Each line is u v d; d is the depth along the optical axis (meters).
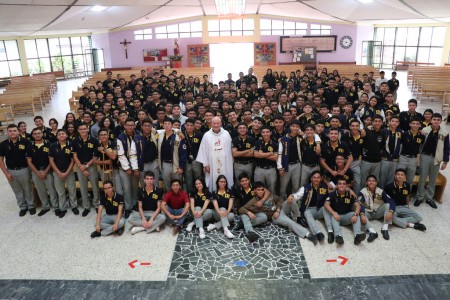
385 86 8.03
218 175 5.65
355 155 5.69
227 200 5.21
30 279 4.21
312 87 10.05
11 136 5.50
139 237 5.08
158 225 5.17
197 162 5.96
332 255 4.57
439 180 5.80
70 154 5.62
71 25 18.03
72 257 4.63
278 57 23.42
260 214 5.24
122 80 11.21
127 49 24.12
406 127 6.60
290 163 5.63
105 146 5.62
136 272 4.31
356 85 10.12
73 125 6.34
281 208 5.39
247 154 5.59
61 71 24.16
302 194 5.29
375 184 5.17
